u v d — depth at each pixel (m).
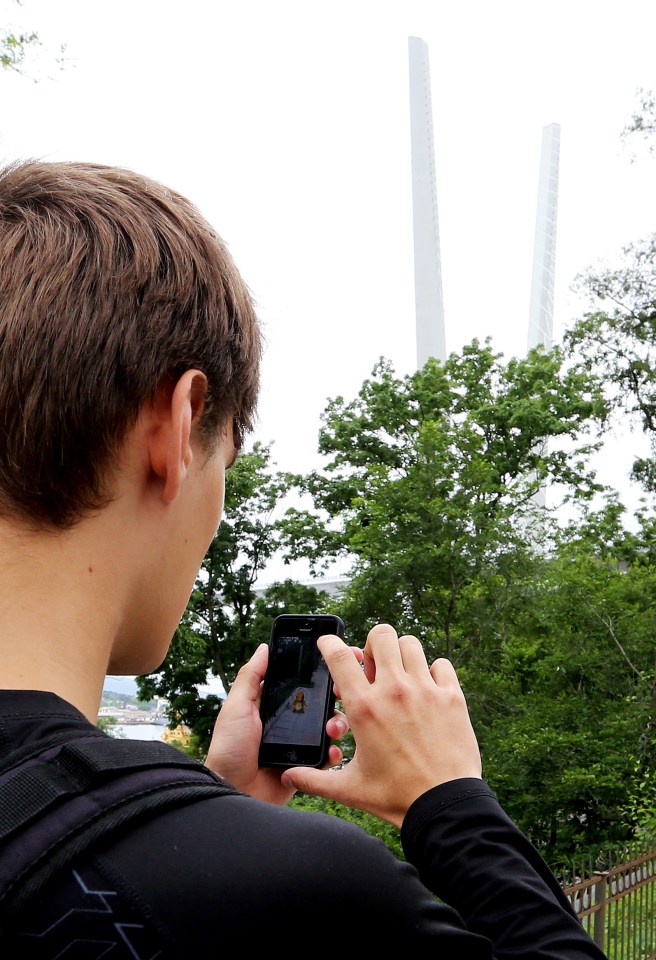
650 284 21.61
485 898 0.75
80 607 0.67
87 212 0.74
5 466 0.66
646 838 8.18
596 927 6.52
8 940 0.50
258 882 0.53
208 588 25.34
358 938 0.54
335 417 28.48
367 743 0.90
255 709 1.22
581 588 12.95
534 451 27.95
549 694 12.96
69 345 0.67
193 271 0.77
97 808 0.53
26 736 0.58
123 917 0.51
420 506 12.38
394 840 7.51
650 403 21.69
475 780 0.85
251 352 0.85
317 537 26.53
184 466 0.72
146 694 24.73
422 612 12.55
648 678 12.48
